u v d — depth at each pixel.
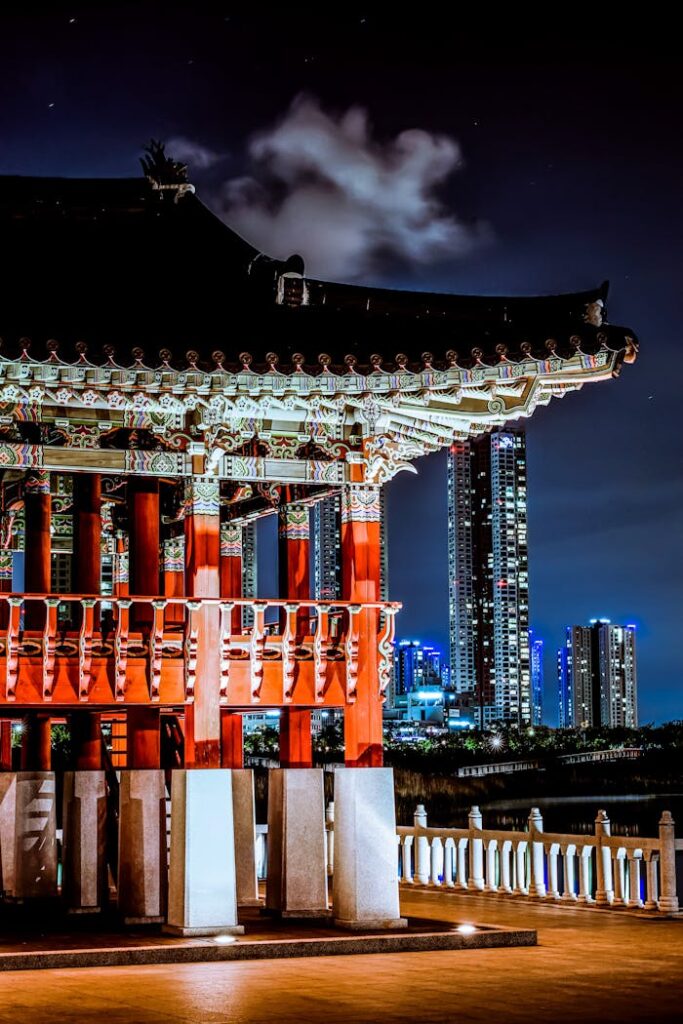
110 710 17.19
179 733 20.19
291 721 17.42
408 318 16.25
